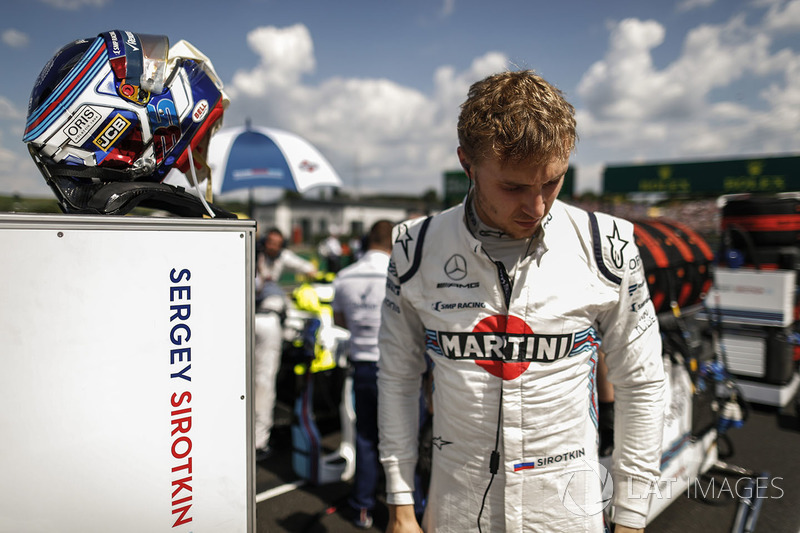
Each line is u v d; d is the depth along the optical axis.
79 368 0.82
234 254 0.99
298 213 33.84
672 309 2.10
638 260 1.03
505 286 1.00
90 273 0.82
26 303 0.77
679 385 2.20
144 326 0.88
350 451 2.96
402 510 1.11
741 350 4.20
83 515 0.84
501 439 0.99
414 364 1.18
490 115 0.83
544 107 0.81
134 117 1.01
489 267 1.00
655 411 1.02
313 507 2.71
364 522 2.50
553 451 0.99
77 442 0.83
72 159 0.98
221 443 0.99
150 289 0.89
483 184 0.89
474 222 1.03
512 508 0.98
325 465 2.88
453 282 1.04
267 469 3.18
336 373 3.47
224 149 4.82
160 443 0.91
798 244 4.15
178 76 1.09
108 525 0.87
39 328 0.79
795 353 4.10
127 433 0.87
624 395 1.05
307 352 2.97
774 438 3.60
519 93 0.82
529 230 0.93
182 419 0.94
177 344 0.92
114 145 1.02
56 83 0.99
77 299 0.81
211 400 0.97
